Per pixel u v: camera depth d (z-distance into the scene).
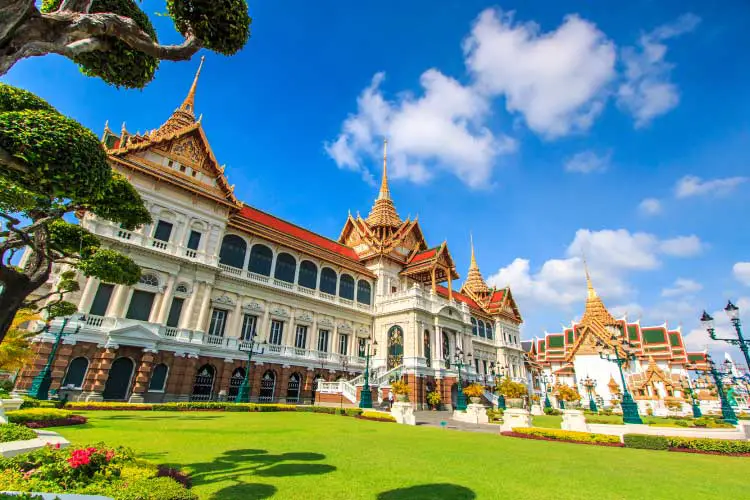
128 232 29.56
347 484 8.66
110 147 32.88
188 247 33.25
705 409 69.31
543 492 8.70
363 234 56.91
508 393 30.88
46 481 6.07
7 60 6.70
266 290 38.81
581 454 15.01
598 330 81.12
